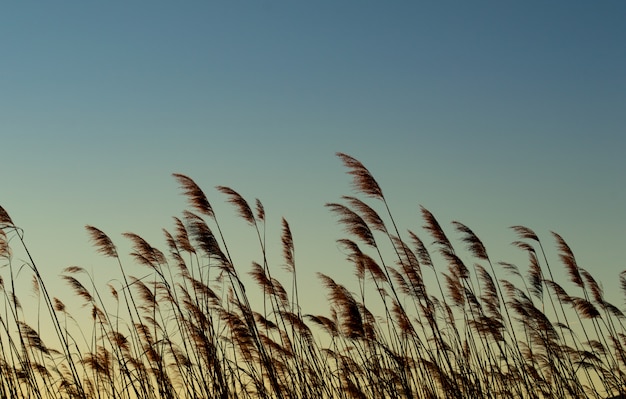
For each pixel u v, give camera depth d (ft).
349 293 42.22
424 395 43.78
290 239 45.57
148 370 42.65
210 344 41.70
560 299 50.47
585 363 46.91
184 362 42.11
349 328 41.96
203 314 42.34
